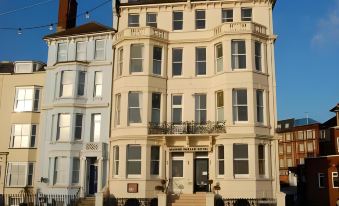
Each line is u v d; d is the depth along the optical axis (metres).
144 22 32.66
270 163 28.09
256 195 26.73
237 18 31.42
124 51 30.80
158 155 29.59
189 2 31.84
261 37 29.94
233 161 27.56
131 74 30.20
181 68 31.28
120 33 31.77
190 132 29.02
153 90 30.11
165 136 28.98
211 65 30.52
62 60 34.47
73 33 34.28
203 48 31.42
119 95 31.03
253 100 28.25
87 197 30.58
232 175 27.28
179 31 31.77
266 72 29.58
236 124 28.05
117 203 28.33
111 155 30.39
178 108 30.72
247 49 29.08
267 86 29.38
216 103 29.62
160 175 29.12
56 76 33.59
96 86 32.97
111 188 29.31
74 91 32.50
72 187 31.00
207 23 31.69
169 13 32.44
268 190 27.45
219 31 30.22
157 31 31.31
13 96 35.56
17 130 34.75
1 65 39.47
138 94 30.11
